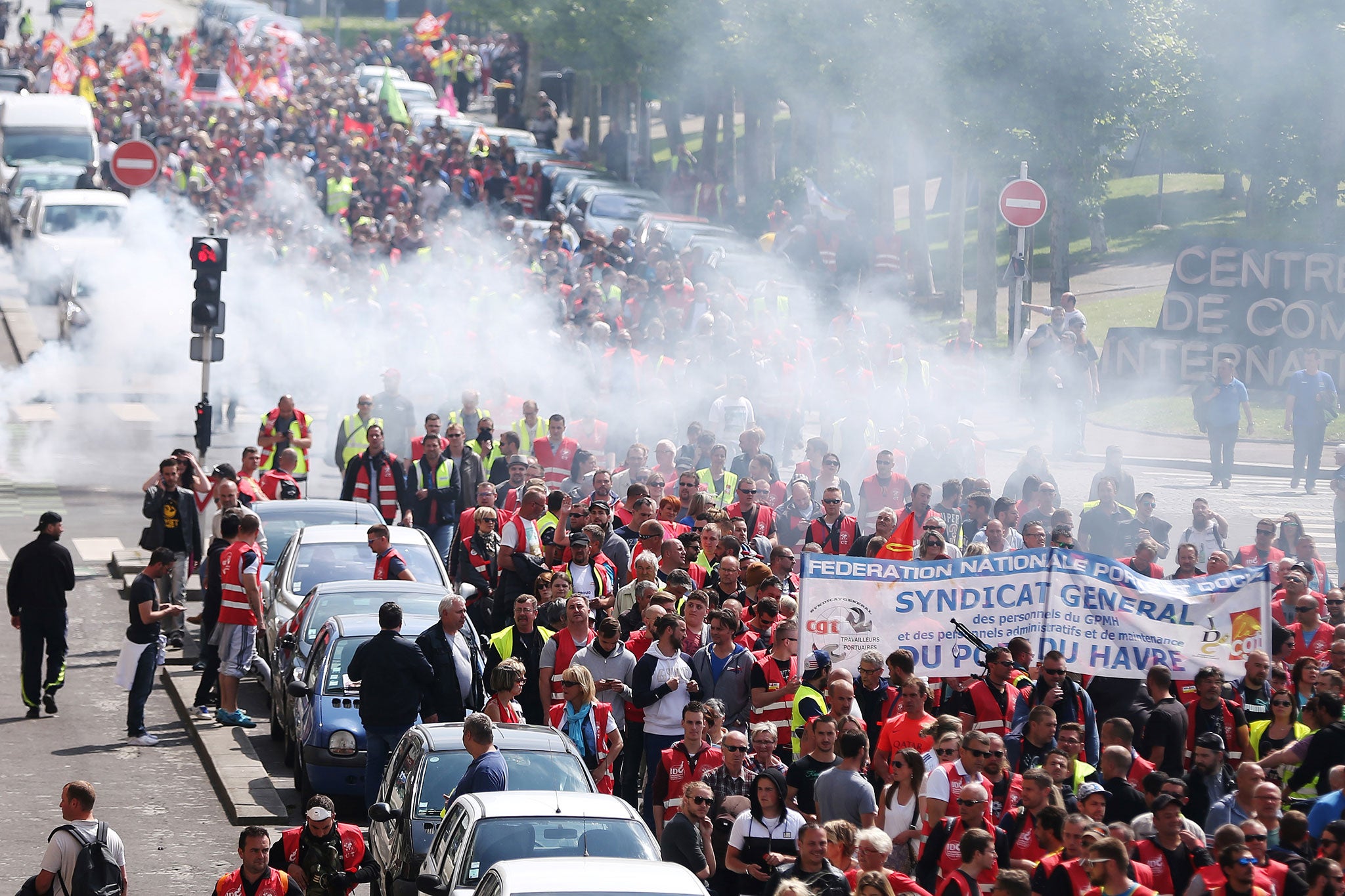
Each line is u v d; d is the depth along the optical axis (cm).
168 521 6481
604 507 5372
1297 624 4822
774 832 3609
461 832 3569
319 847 3697
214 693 5819
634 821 3581
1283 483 8762
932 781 3584
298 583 5741
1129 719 4391
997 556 4434
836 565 4391
